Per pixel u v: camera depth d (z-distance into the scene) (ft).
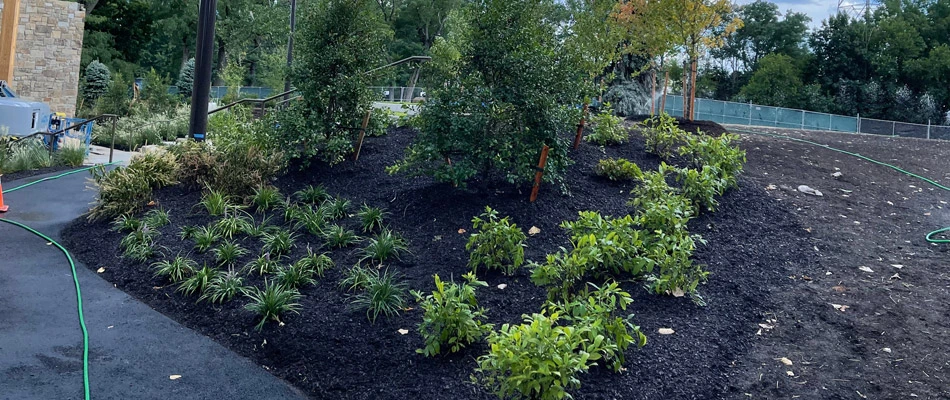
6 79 58.95
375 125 32.91
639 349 17.06
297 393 16.65
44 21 68.59
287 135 30.45
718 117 108.47
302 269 21.71
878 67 159.33
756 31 194.59
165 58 191.42
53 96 69.72
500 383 15.05
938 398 15.16
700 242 23.63
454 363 16.94
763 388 15.78
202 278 21.50
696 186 25.85
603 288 17.13
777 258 22.93
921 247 24.54
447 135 25.86
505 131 26.30
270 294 19.70
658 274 20.97
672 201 22.04
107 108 71.20
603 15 32.99
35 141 42.83
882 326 18.40
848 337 17.94
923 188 33.14
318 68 31.01
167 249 24.36
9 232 27.14
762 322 18.78
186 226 26.20
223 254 23.06
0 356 17.53
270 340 18.66
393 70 37.40
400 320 19.10
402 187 28.22
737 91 189.06
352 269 21.63
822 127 106.22
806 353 17.22
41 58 68.69
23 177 37.04
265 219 26.55
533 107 25.40
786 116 108.37
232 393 16.47
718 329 18.21
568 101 26.91
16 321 19.61
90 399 15.80
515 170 26.71
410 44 176.14
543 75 25.55
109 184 28.91
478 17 25.90
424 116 26.08
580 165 30.32
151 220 26.55
